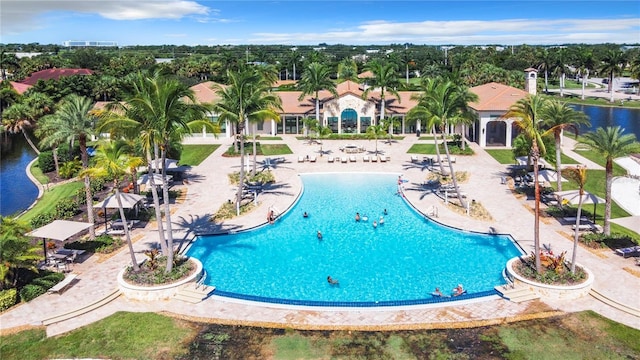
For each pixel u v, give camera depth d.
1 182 59.03
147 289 28.95
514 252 36.38
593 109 121.75
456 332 25.52
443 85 45.88
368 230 41.62
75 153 64.62
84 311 27.73
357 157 66.12
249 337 25.30
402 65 184.12
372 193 52.19
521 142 52.78
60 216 42.94
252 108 45.97
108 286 30.42
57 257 33.69
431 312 27.67
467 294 29.91
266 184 54.53
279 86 131.62
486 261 35.06
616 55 127.38
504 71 125.94
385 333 25.52
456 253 36.56
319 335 25.42
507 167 60.03
